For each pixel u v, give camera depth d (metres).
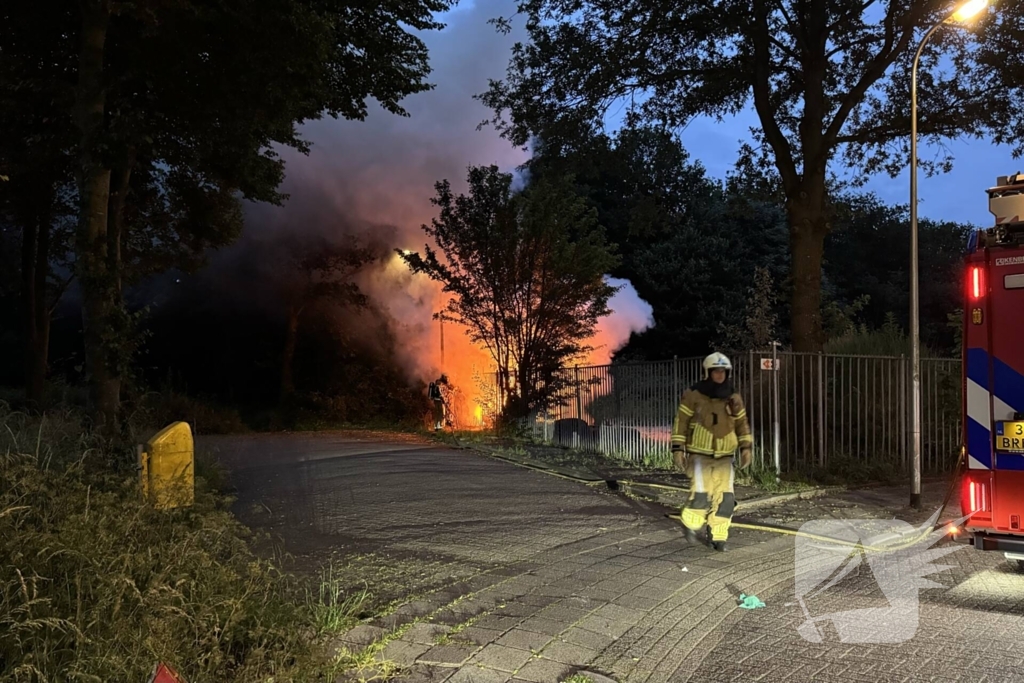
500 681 4.12
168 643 3.53
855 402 12.67
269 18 11.12
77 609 3.51
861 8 14.50
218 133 13.66
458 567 6.30
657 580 6.13
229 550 5.21
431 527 7.72
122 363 10.87
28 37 12.77
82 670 3.27
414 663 4.31
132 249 22.03
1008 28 14.03
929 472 13.13
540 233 18.41
